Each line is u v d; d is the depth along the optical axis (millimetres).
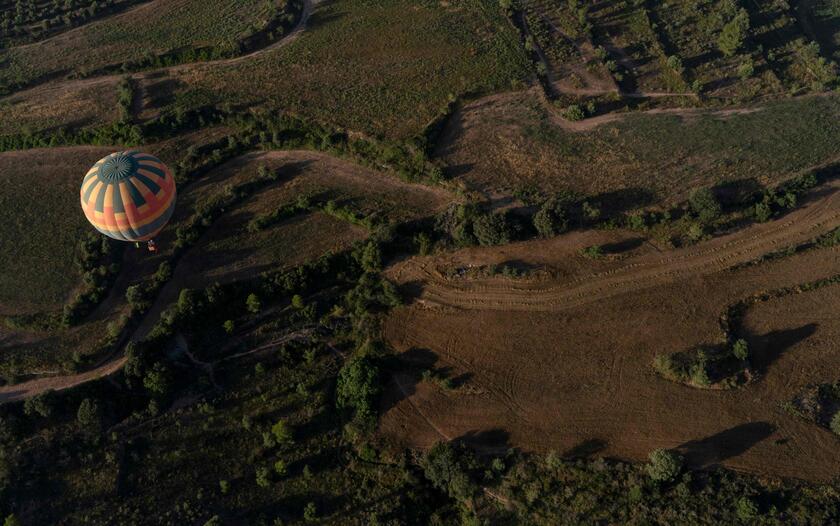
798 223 68250
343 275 67375
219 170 75125
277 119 78375
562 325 63000
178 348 62406
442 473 54656
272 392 61250
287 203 71438
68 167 75188
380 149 75125
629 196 70250
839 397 57594
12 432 56344
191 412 59500
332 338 64562
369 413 58750
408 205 70875
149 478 56344
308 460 58062
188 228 68812
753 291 64188
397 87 81438
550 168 73062
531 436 56906
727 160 72875
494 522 53750
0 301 64250
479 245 68188
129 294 63219
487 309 64625
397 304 65250
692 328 61906
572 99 80438
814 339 60969
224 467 57531
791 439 55031
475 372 60844
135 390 59625
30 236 68938
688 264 66125
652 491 52500
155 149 76625
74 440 56875
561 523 52562
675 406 57438
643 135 76188
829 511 50719
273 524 55062
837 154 73000
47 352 61438
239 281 66125
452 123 78125
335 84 82000
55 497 55000
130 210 58844
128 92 79625
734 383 58125
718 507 51250
